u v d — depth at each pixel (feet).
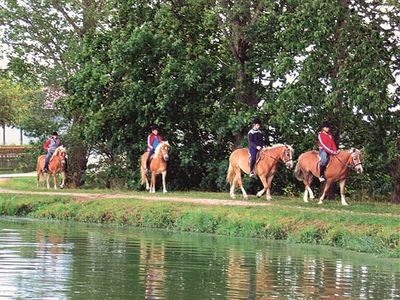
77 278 51.11
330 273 57.11
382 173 113.70
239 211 88.17
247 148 107.34
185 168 126.72
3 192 116.47
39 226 88.53
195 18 127.75
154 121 123.54
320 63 103.91
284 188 120.37
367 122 107.45
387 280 54.44
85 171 143.74
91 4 146.20
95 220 96.84
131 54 123.03
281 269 58.44
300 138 114.62
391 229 73.97
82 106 130.11
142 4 129.08
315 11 102.68
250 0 119.65
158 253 65.87
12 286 47.67
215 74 122.83
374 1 106.11
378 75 98.27
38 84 151.02
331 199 112.68
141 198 103.40
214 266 58.95
